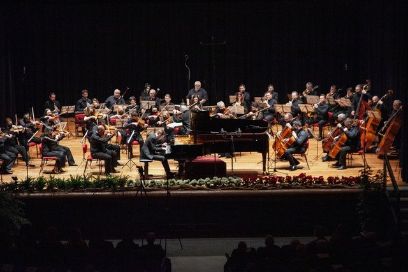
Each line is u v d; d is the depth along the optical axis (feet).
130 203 59.41
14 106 90.43
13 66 93.50
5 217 53.98
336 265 42.91
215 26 95.81
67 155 70.54
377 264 42.01
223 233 60.13
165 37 96.53
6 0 82.33
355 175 65.10
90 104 84.33
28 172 67.92
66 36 96.37
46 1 84.02
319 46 95.04
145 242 59.06
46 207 59.26
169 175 64.03
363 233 48.80
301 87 96.22
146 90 86.48
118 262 44.39
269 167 68.95
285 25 95.25
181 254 55.93
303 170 67.31
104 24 96.43
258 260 42.96
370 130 67.05
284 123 78.79
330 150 68.28
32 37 95.86
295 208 59.82
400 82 72.18
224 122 63.62
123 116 76.18
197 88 82.28
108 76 97.60
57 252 45.24
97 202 59.31
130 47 96.89
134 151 77.71
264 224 60.08
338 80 95.45
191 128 64.64
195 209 59.82
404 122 64.39
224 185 60.08
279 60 96.07
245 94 83.87
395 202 57.57
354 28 94.12
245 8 95.14
